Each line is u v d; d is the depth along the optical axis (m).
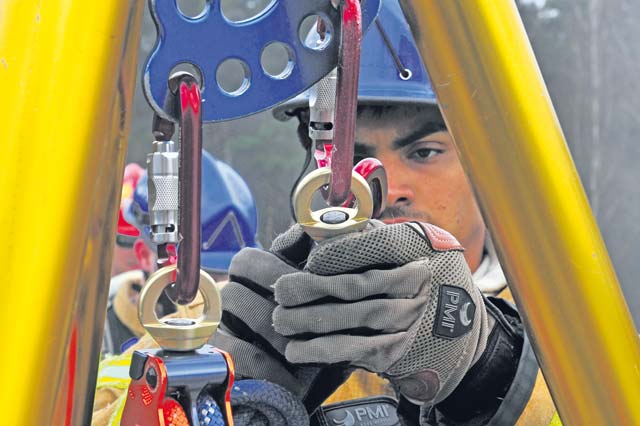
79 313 0.52
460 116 0.60
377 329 0.79
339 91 0.64
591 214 0.62
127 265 3.58
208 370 0.61
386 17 1.49
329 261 0.77
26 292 0.49
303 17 0.64
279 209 4.79
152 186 0.62
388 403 1.05
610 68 5.23
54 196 0.49
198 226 0.60
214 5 0.61
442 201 1.56
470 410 1.01
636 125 5.24
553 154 0.60
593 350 0.62
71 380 0.52
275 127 7.50
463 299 0.83
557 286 0.61
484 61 0.59
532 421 1.22
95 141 0.50
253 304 0.85
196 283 0.61
